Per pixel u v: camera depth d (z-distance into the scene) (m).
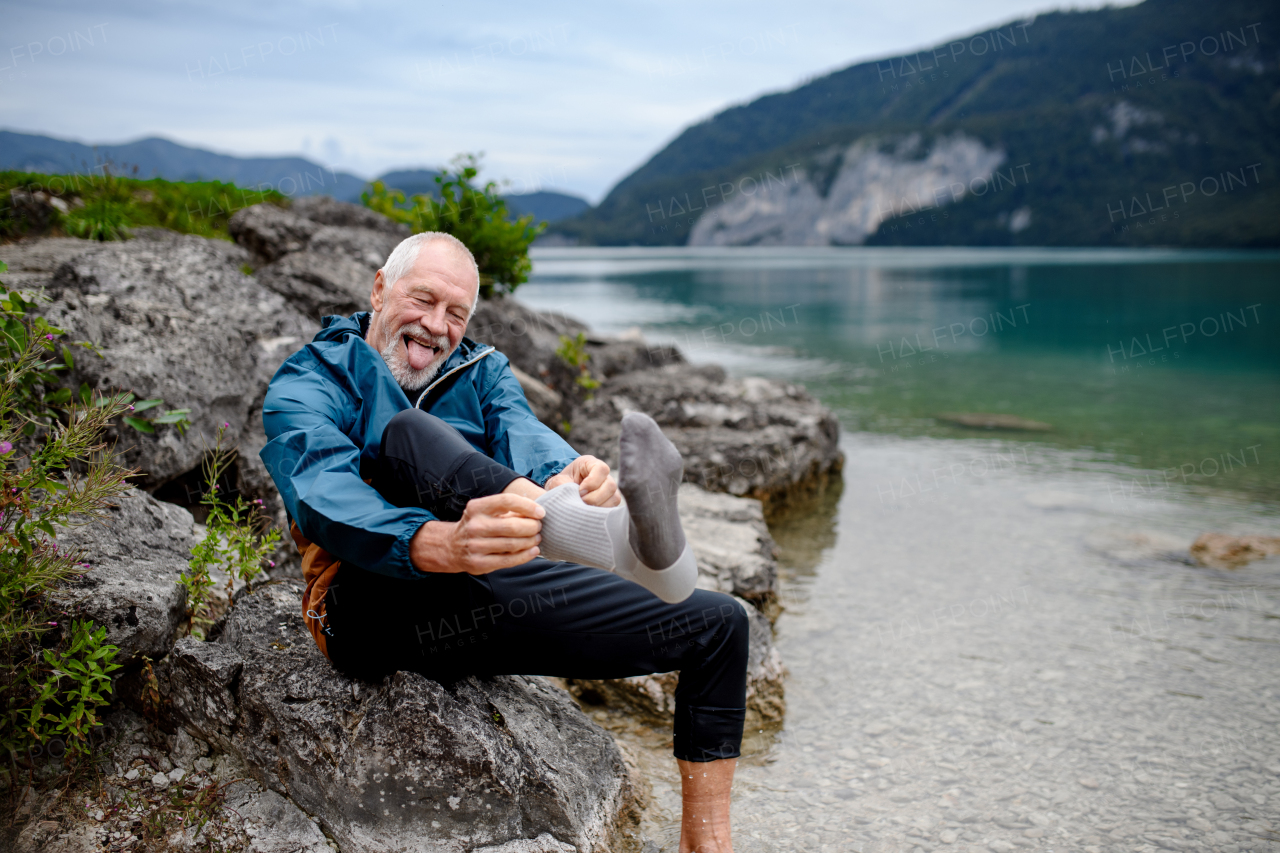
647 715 2.95
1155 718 2.93
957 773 2.57
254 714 2.00
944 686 3.21
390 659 1.94
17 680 1.92
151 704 2.14
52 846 1.78
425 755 1.85
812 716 2.98
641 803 2.37
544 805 1.93
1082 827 2.27
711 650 1.97
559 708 2.34
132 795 1.95
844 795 2.45
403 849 1.86
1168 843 2.19
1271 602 4.03
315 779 1.91
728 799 2.03
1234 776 2.54
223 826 1.89
